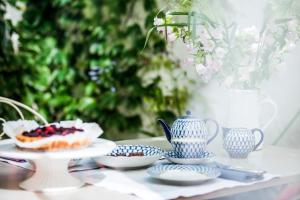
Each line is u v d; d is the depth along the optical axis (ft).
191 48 4.72
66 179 3.39
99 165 4.13
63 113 9.71
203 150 4.09
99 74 9.78
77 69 9.89
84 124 4.00
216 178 3.64
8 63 8.91
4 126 3.80
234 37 4.63
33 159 3.32
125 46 9.55
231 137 4.43
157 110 9.16
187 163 4.00
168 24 4.74
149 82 9.34
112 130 9.65
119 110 9.64
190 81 8.04
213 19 4.78
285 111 5.61
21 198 3.12
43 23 9.62
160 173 3.59
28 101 9.16
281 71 5.10
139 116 9.52
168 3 4.97
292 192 4.03
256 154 4.76
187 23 4.65
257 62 4.75
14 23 9.37
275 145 5.64
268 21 4.68
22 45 9.23
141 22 9.38
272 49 4.75
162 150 4.55
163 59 8.94
